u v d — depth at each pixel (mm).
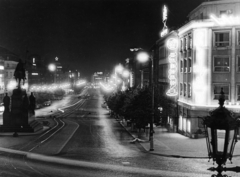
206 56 42906
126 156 29203
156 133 51031
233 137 8219
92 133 51625
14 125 50125
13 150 32281
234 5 42438
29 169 21422
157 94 49500
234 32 41750
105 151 32531
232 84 41938
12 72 120250
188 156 29031
